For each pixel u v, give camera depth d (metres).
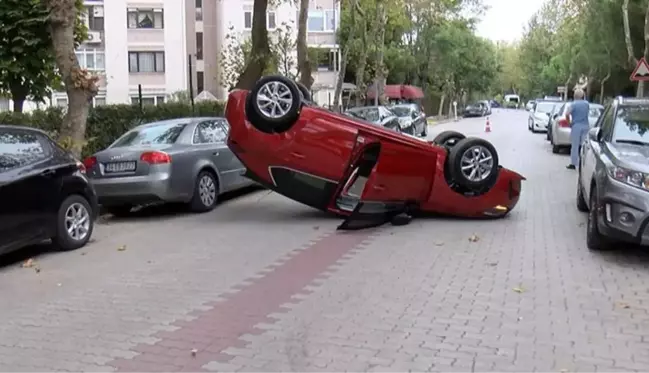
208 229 10.54
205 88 55.41
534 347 5.28
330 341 5.48
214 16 55.44
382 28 40.50
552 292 6.72
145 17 49.97
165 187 11.26
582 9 39.56
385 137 9.97
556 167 18.30
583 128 17.30
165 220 11.56
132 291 7.12
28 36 16.27
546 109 37.06
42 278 7.82
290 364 5.03
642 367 4.89
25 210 8.41
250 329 5.82
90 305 6.67
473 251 8.52
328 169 10.11
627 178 7.58
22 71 16.58
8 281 7.73
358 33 46.34
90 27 48.75
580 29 46.62
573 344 5.33
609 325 5.76
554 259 8.05
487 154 10.43
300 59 25.38
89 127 15.57
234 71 36.91
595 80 51.53
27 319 6.29
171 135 12.09
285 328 5.82
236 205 12.98
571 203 12.19
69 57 12.86
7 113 13.58
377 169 9.89
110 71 49.44
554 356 5.10
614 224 7.64
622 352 5.17
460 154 10.27
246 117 10.02
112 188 11.14
